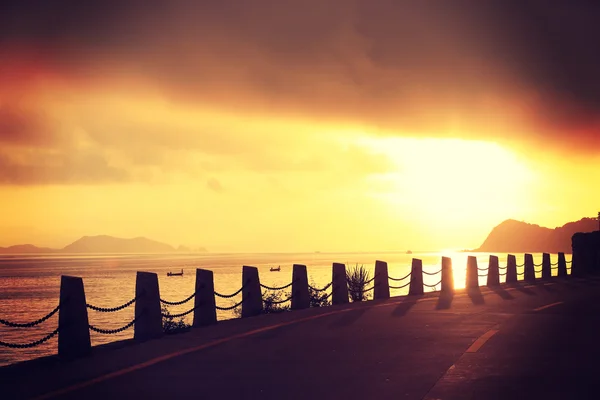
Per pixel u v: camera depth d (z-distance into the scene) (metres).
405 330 15.36
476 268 30.25
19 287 133.12
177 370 10.84
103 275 179.50
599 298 24.11
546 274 39.38
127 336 50.44
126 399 8.92
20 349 48.44
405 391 9.16
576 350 12.42
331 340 13.91
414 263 26.77
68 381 10.13
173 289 99.69
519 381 9.74
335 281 23.00
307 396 8.93
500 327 15.76
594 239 44.81
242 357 11.98
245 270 19.11
